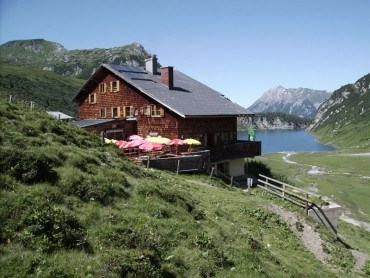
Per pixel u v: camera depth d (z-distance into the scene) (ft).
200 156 110.11
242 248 46.50
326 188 186.80
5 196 34.04
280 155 352.90
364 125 583.99
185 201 53.26
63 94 528.63
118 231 36.55
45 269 28.12
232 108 152.97
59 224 33.14
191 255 38.68
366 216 143.95
